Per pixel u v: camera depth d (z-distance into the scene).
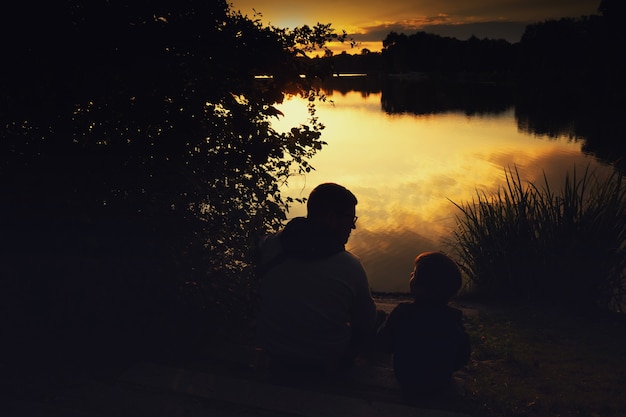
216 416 2.89
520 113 35.59
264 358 3.59
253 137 4.04
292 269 3.18
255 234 4.18
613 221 5.72
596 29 58.81
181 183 3.66
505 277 5.88
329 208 3.23
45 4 3.24
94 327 3.71
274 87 3.97
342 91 65.25
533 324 5.01
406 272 8.76
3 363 3.29
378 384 3.35
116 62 3.39
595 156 18.47
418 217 11.56
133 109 3.53
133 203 3.65
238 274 4.31
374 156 18.86
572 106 41.22
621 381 3.62
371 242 10.11
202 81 3.58
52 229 3.45
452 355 3.23
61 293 3.60
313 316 3.16
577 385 3.54
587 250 5.66
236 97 4.09
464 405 3.17
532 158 18.28
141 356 3.51
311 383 3.33
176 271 3.76
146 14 3.54
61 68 3.25
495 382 3.50
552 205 6.05
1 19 3.17
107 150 3.55
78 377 3.20
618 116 32.97
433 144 21.84
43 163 3.42
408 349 3.24
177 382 3.19
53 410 2.85
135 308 3.79
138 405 2.95
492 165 17.03
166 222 3.76
